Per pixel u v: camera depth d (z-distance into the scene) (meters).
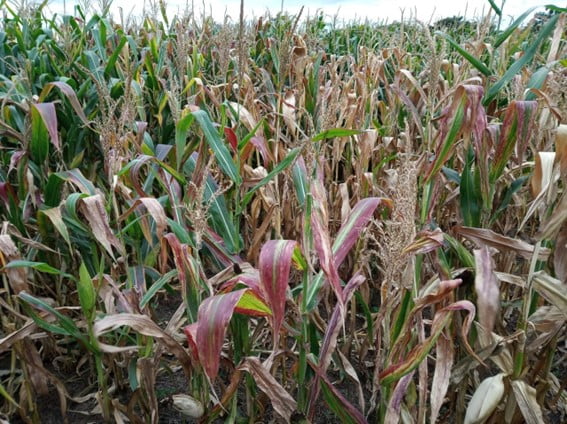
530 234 2.88
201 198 1.64
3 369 2.54
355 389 2.53
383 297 1.73
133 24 5.77
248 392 2.07
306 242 1.66
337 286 1.49
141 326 1.74
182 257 1.70
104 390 2.11
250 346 2.09
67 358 2.60
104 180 3.44
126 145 2.36
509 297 3.03
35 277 2.78
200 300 1.79
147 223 2.11
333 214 2.97
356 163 3.06
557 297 1.67
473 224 2.10
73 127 3.07
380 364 1.96
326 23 7.74
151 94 3.96
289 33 3.05
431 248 1.62
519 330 1.71
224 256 2.01
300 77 3.93
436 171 1.90
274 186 2.52
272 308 1.38
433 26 4.34
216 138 1.93
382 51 4.76
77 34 4.87
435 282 1.90
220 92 3.46
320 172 1.98
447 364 1.64
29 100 2.36
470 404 1.72
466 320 1.53
